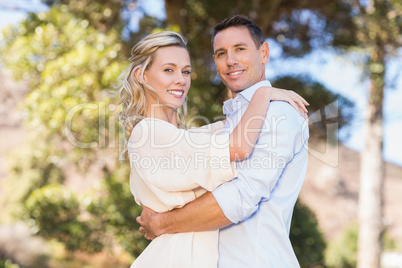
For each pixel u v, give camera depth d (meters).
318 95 7.91
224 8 7.31
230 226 1.91
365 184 9.51
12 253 12.38
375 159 9.34
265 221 1.90
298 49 8.14
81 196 6.66
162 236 1.95
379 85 8.28
